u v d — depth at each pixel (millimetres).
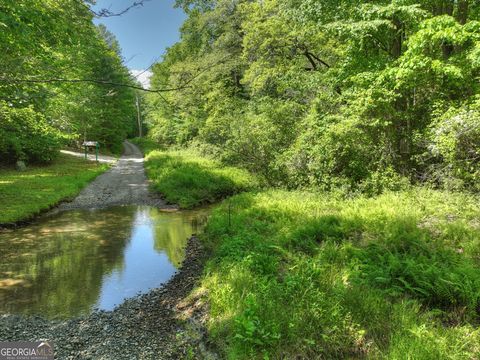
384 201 9539
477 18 11508
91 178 21812
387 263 5941
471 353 3549
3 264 7984
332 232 7832
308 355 3939
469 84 10609
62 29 7332
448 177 9805
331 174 12109
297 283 5141
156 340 4957
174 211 14305
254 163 17062
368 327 4227
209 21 23016
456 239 6770
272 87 21906
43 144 24812
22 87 6715
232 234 8945
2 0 5918
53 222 12141
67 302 6184
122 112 41688
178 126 37250
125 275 7445
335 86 14430
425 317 4258
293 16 15516
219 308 5270
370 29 11734
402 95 11188
